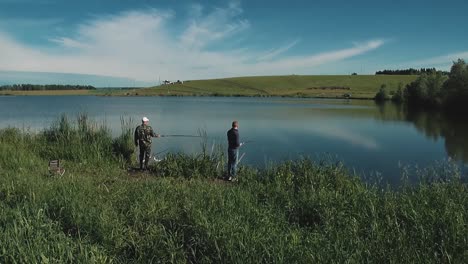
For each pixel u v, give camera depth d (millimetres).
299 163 12984
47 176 11617
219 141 24141
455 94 58250
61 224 7023
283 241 6434
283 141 26234
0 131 18094
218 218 7137
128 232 6828
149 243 6555
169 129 33938
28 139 16984
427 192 9641
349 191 10359
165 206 7965
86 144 15422
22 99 132000
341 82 187500
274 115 53375
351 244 6590
